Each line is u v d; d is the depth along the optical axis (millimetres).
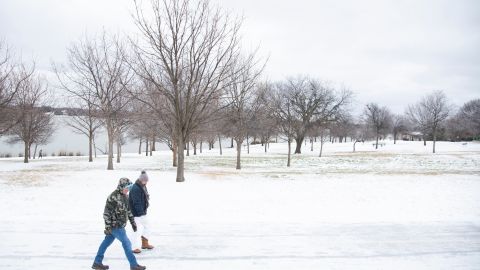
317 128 54469
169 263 7395
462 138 83375
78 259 7539
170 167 28594
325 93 52688
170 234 9297
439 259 7734
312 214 11508
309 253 8023
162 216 11094
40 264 7230
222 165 31734
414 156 40656
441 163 33094
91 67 24656
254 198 13930
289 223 10422
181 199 13602
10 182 17000
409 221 10703
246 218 10938
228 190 15602
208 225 10133
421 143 69500
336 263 7461
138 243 8562
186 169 26797
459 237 9211
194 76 18969
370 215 11406
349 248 8359
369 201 13539
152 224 10195
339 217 11141
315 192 15258
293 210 12039
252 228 9875
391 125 88438
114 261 7520
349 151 53938
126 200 7102
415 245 8602
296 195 14586
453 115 83000
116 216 6953
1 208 11656
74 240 8688
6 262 7297
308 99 52750
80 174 20328
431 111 59312
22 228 9547
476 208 12398
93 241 8648
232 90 28344
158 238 8977
